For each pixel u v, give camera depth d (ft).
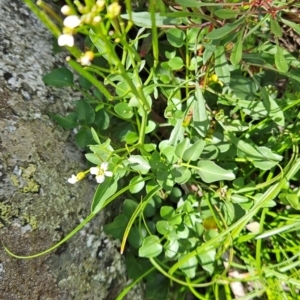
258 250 0.54
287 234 0.57
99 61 0.56
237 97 0.51
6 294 0.42
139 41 0.61
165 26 0.47
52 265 0.46
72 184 0.50
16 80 0.50
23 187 0.46
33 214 0.45
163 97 0.61
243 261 0.58
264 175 0.61
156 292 0.55
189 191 0.57
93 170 0.43
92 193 0.51
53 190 0.48
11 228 0.44
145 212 0.54
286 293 0.57
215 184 0.57
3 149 0.46
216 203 0.55
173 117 0.52
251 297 0.54
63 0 0.62
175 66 0.52
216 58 0.47
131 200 0.53
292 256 0.57
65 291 0.46
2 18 0.54
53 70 0.55
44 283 0.45
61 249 0.47
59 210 0.48
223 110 0.54
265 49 0.53
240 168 0.58
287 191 0.54
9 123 0.47
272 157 0.51
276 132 0.57
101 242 0.51
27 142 0.48
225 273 0.54
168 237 0.52
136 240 0.53
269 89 0.55
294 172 0.50
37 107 0.50
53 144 0.50
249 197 0.54
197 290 0.60
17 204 0.45
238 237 0.55
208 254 0.54
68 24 0.32
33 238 0.45
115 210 0.54
